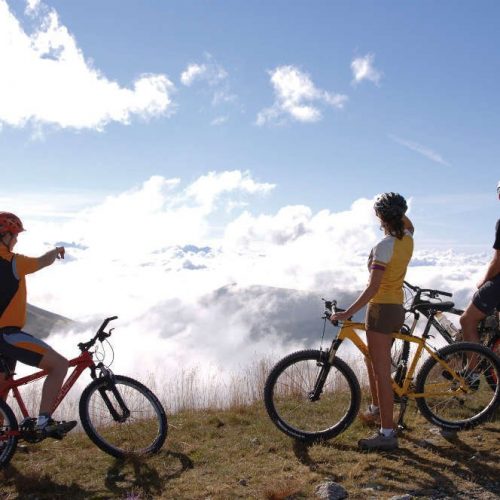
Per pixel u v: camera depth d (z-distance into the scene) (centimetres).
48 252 526
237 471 500
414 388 564
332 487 447
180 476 496
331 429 561
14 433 504
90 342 539
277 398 594
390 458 513
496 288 598
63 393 525
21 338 506
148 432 565
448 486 456
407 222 540
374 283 511
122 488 474
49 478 496
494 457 506
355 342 565
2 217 504
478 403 607
